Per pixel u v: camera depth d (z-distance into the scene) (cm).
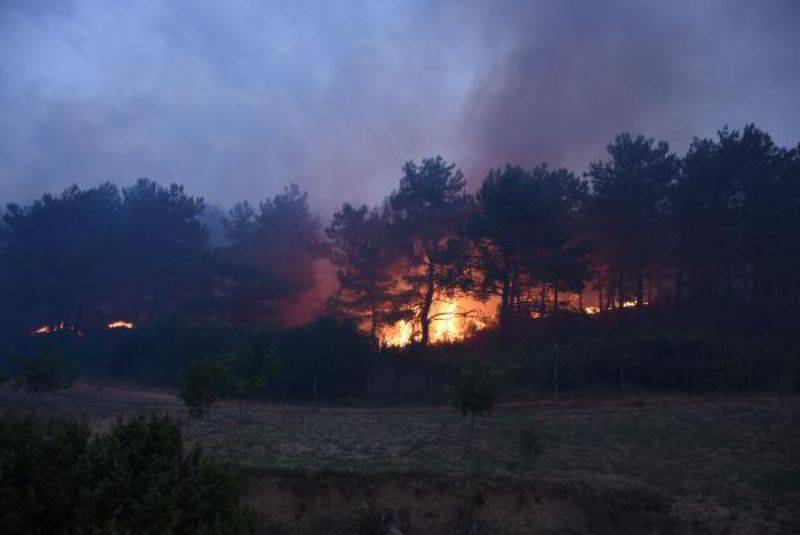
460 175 5153
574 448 2297
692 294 4847
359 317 5025
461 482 1936
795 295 4450
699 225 4534
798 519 1727
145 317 6725
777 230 4212
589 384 3475
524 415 2848
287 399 3681
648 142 4900
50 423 1027
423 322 4772
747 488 1909
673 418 2636
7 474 860
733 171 4416
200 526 873
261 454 2203
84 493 848
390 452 2255
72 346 5816
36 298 6400
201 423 2775
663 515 1786
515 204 4344
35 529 852
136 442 970
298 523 1827
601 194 4828
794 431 2347
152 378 4503
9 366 3738
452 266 4622
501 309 4603
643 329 4222
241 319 5734
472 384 2328
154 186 7200
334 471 1975
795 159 4359
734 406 2759
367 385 3684
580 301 4784
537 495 1888
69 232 6781
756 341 3606
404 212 5084
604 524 1783
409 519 1842
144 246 6344
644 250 4669
